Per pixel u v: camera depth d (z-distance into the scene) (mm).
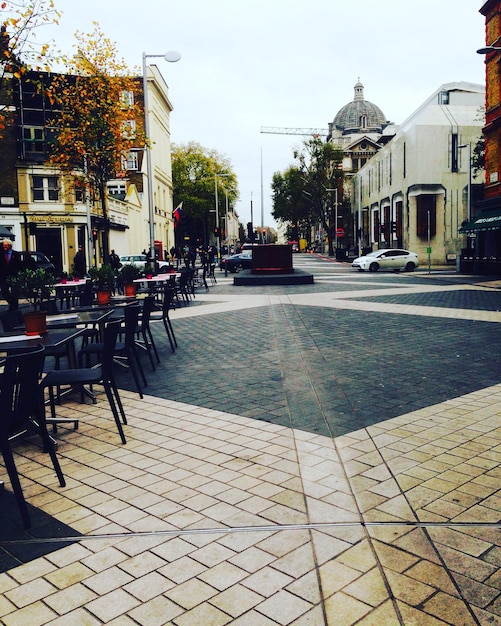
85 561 3217
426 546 3230
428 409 5840
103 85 19969
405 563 3074
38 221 35719
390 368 7734
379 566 3051
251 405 6234
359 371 7605
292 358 8594
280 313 14180
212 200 73875
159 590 2926
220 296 20234
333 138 121938
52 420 5590
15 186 35500
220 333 11406
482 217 28688
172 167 73562
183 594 2885
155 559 3211
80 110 19969
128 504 3916
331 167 73438
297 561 3133
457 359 8203
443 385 6781
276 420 5660
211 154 76812
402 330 10969
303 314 13844
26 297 6445
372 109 128250
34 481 4379
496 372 7367
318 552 3209
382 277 29312
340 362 8203
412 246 42844
